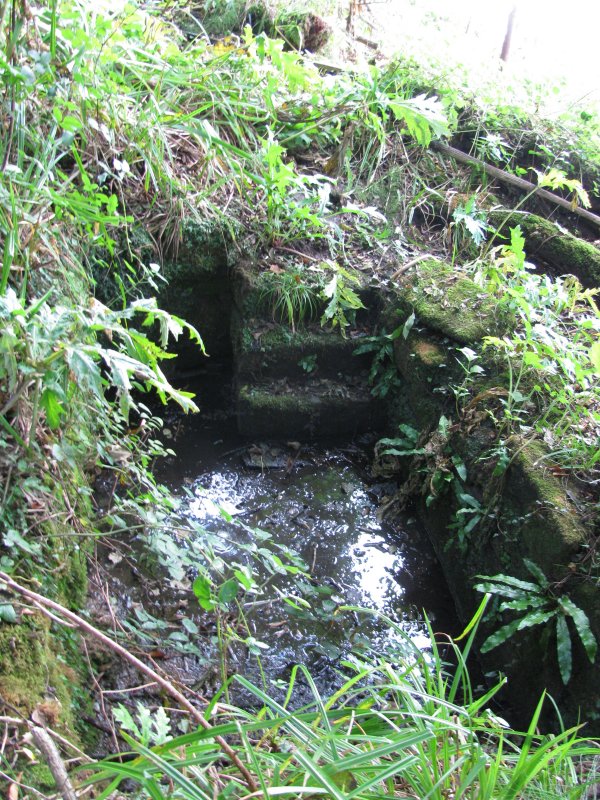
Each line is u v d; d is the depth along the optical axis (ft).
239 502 10.69
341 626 9.09
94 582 8.28
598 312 10.94
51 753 4.46
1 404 7.02
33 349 6.42
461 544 9.38
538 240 13.04
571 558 7.68
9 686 5.50
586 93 17.07
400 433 11.37
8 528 6.59
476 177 14.32
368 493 11.18
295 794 4.67
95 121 10.26
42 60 8.29
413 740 4.85
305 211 11.51
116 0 11.83
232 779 4.94
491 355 10.21
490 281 11.70
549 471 8.50
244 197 11.92
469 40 20.34
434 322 10.84
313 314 11.76
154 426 9.53
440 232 13.42
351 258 12.44
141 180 11.38
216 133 11.59
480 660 8.90
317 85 13.33
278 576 9.56
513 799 5.04
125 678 7.23
